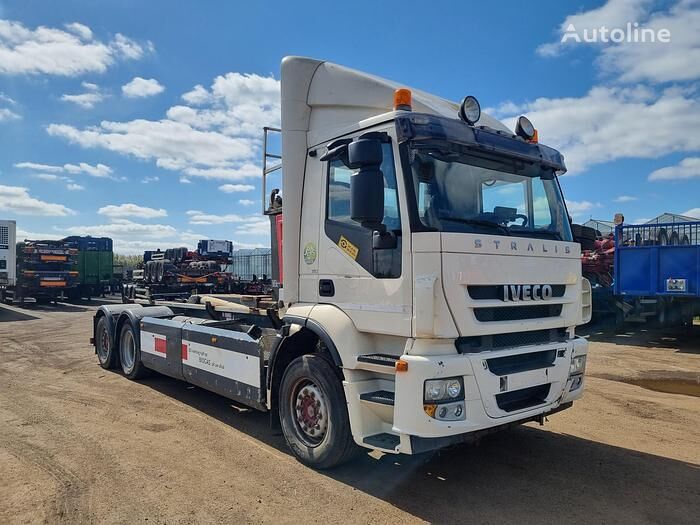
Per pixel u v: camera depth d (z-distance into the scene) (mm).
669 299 12508
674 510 4062
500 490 4422
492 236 4180
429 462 5031
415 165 4113
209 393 7719
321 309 4746
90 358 10688
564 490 4422
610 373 9062
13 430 5910
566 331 4898
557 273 4695
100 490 4375
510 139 4766
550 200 5082
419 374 3793
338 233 4680
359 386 4402
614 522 3875
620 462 5043
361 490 4418
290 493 4352
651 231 11586
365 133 4238
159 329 7766
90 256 30531
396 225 4148
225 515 3967
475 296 4062
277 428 5379
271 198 6395
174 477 4656
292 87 5219
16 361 10359
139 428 6031
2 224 24812
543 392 4617
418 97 4789
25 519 3871
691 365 9734
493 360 4168
